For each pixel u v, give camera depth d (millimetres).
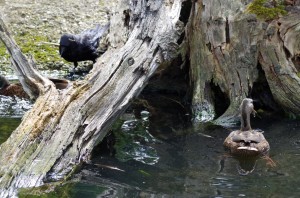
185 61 9828
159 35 8250
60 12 13859
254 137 7711
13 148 6750
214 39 9203
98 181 6691
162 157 7477
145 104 9633
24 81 8102
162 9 8555
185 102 9727
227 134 8391
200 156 7535
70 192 6375
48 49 12281
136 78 7859
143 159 7410
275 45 9055
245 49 9078
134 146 7832
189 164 7258
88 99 7484
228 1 9164
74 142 7113
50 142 6934
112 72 7797
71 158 6953
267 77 9133
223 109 9445
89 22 13516
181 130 8508
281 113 9289
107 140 8016
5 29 8227
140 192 6441
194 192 6422
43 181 6520
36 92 8062
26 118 7156
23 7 13969
